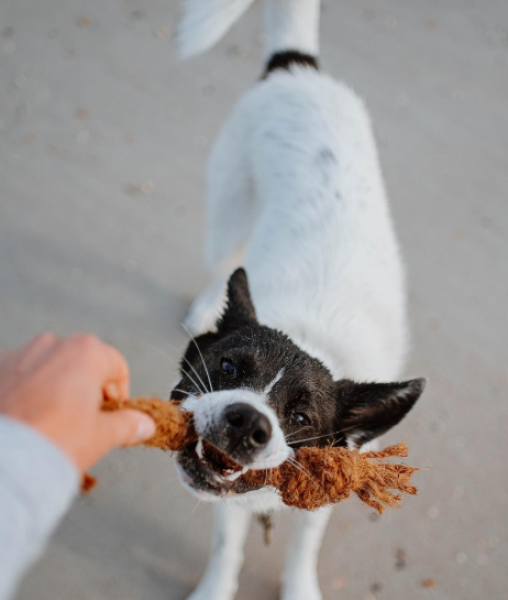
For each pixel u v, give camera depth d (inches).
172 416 22.0
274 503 28.9
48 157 45.6
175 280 41.4
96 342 16.5
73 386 15.1
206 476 24.0
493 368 40.6
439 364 40.3
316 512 29.7
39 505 11.4
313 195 35.3
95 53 52.7
